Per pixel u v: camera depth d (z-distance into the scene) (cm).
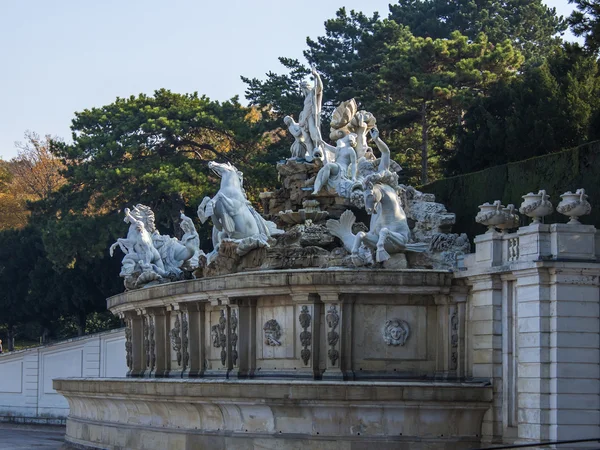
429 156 9219
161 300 5650
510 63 8844
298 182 5884
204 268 5678
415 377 4672
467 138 7681
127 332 6412
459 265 4662
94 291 10819
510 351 4275
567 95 7119
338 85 9719
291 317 4841
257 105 10950
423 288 4572
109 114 9775
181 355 5572
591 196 4944
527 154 7112
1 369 8356
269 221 5800
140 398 5031
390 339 4672
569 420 3997
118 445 5344
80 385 5675
